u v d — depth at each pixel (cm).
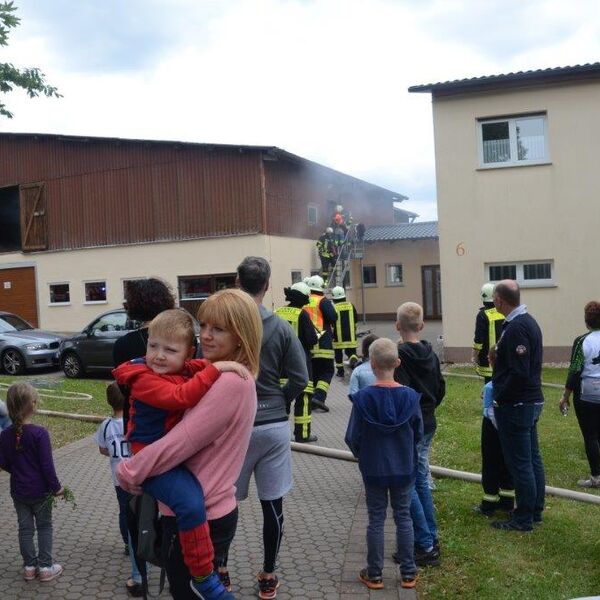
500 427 512
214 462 262
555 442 804
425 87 1545
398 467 414
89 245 2345
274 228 2188
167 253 2225
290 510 571
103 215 2323
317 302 1023
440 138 1580
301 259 2384
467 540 496
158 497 254
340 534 515
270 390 397
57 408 1066
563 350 1520
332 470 695
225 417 258
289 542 500
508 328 504
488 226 1556
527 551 476
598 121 1481
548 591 414
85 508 593
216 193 2162
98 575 454
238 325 277
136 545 273
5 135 2447
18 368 1591
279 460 399
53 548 501
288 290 829
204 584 253
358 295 3092
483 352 895
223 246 2155
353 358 1391
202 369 268
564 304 1519
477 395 1125
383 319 3069
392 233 3030
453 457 731
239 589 422
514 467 509
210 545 252
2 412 471
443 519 541
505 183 1543
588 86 1484
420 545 452
